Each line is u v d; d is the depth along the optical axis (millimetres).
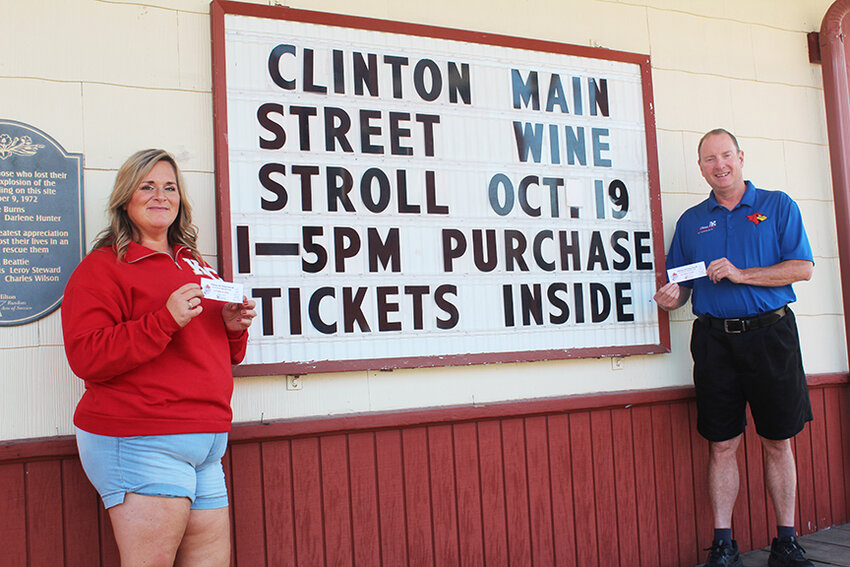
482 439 3295
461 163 3324
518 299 3393
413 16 3330
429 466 3184
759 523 3891
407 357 3150
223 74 2926
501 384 3361
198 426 2250
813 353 4180
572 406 3449
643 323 3674
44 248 2668
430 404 3213
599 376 3584
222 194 2881
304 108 3051
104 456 2188
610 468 3555
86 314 2172
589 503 3490
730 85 4094
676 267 3623
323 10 3152
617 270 3631
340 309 3049
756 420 3516
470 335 3279
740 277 3344
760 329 3379
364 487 3061
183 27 2939
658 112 3877
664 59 3920
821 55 4352
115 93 2820
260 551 2879
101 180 2773
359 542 3037
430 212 3242
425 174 3248
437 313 3223
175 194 2441
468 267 3299
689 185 3924
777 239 3441
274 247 2957
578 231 3557
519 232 3422
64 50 2766
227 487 2836
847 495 4172
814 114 4344
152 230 2393
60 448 2607
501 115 3428
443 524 3189
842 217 4266
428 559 3150
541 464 3404
